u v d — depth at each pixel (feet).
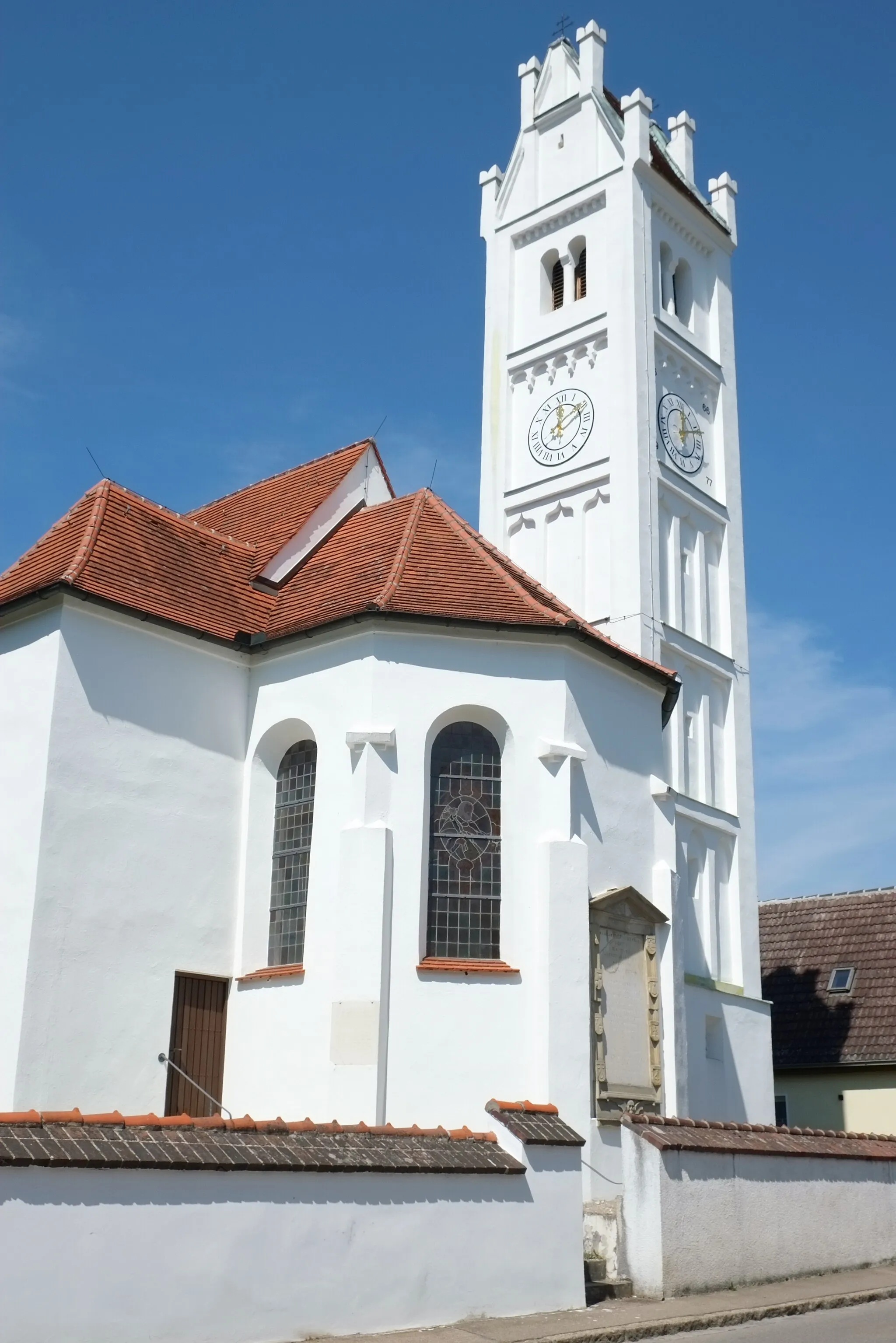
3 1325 43.16
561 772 84.02
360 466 109.81
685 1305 63.31
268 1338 50.31
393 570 90.74
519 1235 60.13
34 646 82.02
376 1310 54.19
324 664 86.89
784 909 173.78
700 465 145.48
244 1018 83.71
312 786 87.30
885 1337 57.41
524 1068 79.25
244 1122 53.36
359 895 79.61
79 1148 46.52
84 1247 45.68
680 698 133.28
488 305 154.92
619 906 86.94
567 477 140.67
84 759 80.28
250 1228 50.57
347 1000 78.33
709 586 142.61
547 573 139.54
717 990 126.11
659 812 93.45
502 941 82.28
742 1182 71.51
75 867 78.43
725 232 159.22
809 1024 154.30
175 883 83.46
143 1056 79.46
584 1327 57.26
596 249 146.82
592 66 153.17
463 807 84.58
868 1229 80.53
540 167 155.53
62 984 76.54
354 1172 54.54
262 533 106.83
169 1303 47.55
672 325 145.89
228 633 89.86
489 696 85.35
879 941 160.86
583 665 89.15
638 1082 84.69
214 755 87.61
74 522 93.04
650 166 146.41
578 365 144.36
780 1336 57.88
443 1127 67.10
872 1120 144.97
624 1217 67.00
